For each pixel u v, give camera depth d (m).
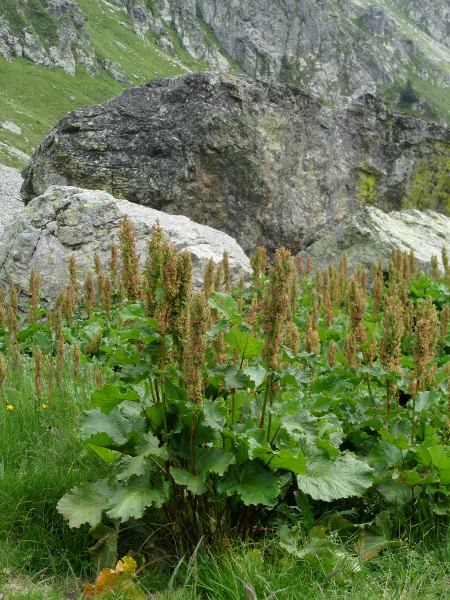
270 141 16.38
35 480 4.53
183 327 3.96
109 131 15.29
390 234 15.55
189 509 4.22
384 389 6.14
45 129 73.38
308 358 5.29
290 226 16.83
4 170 46.25
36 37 101.88
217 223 15.66
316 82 154.62
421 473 4.39
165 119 15.52
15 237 11.92
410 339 8.96
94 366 7.61
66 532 4.19
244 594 3.56
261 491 3.85
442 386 6.14
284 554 3.92
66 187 12.57
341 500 4.71
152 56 131.00
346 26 170.00
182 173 15.13
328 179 17.73
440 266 14.61
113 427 4.16
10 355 7.27
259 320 5.57
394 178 19.14
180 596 3.58
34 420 5.75
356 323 5.40
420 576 3.83
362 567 3.89
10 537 4.18
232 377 4.13
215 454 3.98
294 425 4.13
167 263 3.86
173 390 4.12
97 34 124.19
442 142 19.83
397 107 157.50
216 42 155.75
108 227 12.09
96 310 10.79
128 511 3.63
